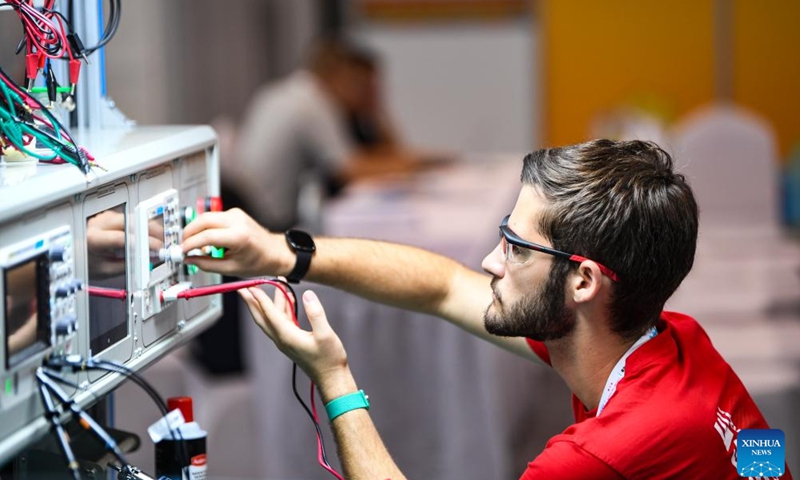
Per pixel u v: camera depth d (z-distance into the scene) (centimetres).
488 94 966
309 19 977
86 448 175
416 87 973
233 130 772
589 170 171
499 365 432
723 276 528
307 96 625
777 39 932
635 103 872
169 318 185
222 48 882
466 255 437
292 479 400
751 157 630
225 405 414
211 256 187
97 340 156
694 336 187
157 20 762
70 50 173
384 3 964
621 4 941
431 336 403
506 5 952
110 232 160
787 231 801
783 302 490
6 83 152
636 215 167
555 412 551
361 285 205
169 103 789
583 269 169
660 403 166
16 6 162
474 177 630
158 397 157
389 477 168
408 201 530
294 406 397
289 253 195
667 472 163
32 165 153
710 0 933
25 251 132
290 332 173
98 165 156
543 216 171
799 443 386
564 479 161
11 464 166
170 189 186
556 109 963
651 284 171
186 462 175
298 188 625
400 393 405
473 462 403
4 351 128
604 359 178
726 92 945
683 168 193
